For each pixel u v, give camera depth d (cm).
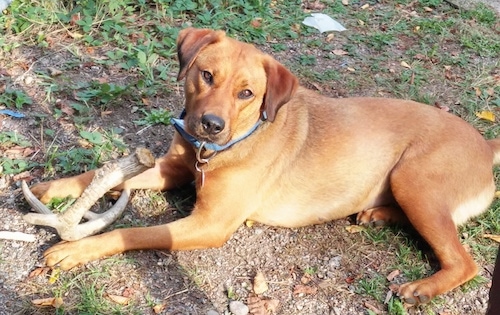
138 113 164
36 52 176
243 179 134
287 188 141
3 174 142
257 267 135
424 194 139
